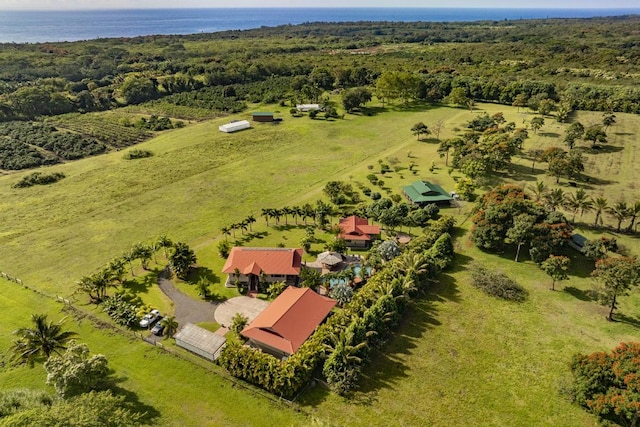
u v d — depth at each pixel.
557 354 50.38
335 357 46.38
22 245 76.31
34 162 119.88
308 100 185.75
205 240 77.69
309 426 40.62
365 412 42.81
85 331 54.91
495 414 42.69
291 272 63.97
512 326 55.25
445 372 47.94
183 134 146.25
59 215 87.75
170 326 53.44
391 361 49.47
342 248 71.25
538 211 71.94
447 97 179.75
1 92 182.88
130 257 66.44
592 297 60.66
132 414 41.62
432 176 105.94
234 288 63.81
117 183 104.12
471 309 58.59
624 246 71.50
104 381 46.38
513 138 116.88
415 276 60.56
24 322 56.94
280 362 46.19
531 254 67.56
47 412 36.22
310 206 84.06
